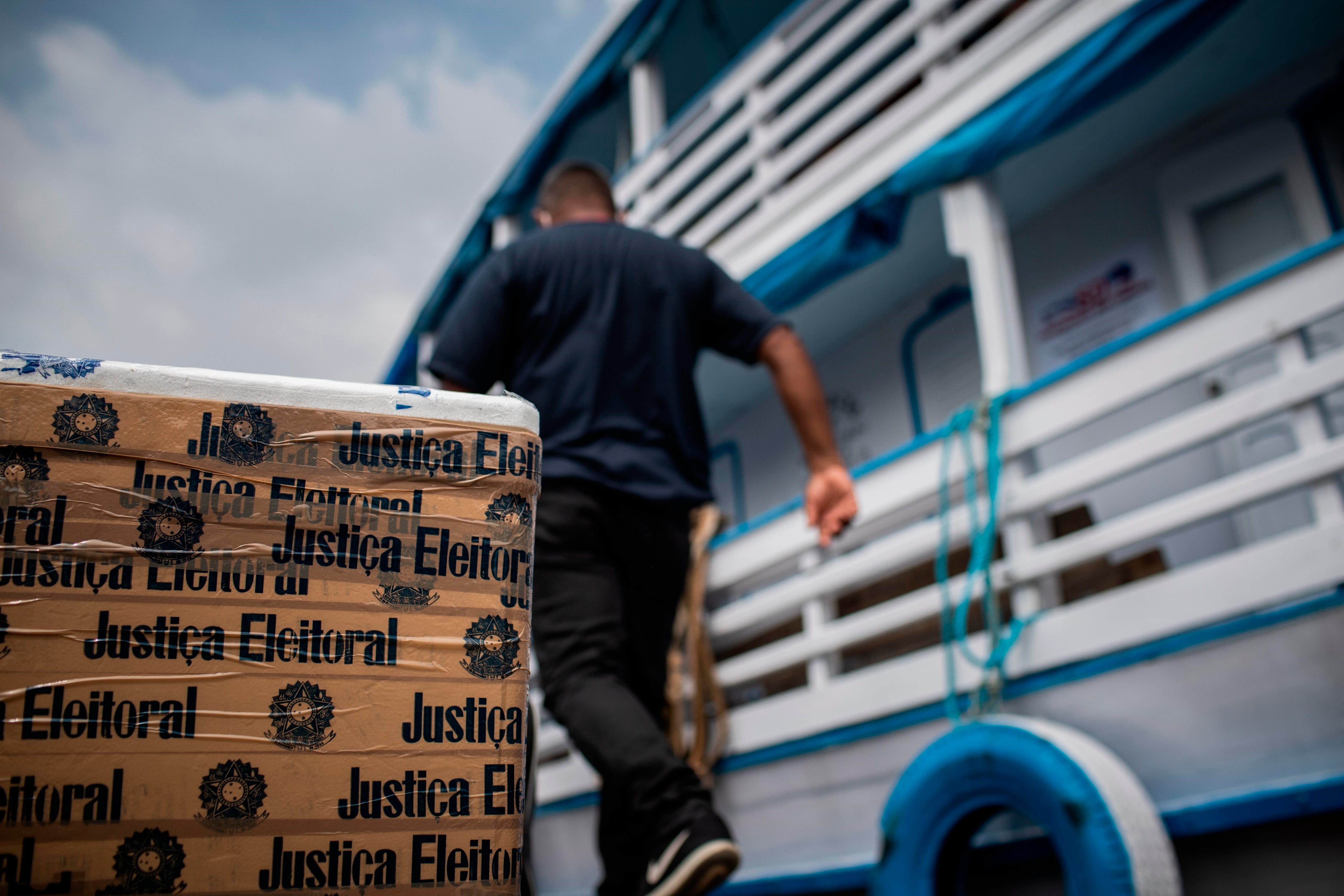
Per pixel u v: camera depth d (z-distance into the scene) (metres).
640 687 2.43
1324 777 2.23
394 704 0.83
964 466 3.19
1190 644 2.49
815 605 3.55
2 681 0.75
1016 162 4.66
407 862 0.80
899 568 3.37
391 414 0.90
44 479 0.79
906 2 6.09
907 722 3.10
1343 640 2.25
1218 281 4.45
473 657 0.87
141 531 0.81
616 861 2.34
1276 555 2.39
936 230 5.09
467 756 0.84
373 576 0.86
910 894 2.65
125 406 0.83
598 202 2.77
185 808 0.76
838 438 6.14
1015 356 3.75
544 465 2.29
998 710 2.86
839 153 4.98
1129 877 2.17
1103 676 2.66
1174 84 4.24
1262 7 3.78
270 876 0.77
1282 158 4.25
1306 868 2.24
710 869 1.88
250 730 0.79
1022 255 5.27
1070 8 3.98
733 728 3.69
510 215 7.86
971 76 4.36
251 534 0.83
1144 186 4.75
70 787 0.74
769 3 7.03
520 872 0.87
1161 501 4.47
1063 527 3.66
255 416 0.86
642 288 2.46
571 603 2.20
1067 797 2.31
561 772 4.20
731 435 7.09
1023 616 2.90
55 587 0.77
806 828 3.36
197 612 0.80
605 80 7.11
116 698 0.77
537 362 2.39
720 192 5.81
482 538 0.90
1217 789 2.39
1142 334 2.77
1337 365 2.38
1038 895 2.72
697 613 3.85
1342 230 4.05
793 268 4.85
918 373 5.68
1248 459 4.22
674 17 6.65
